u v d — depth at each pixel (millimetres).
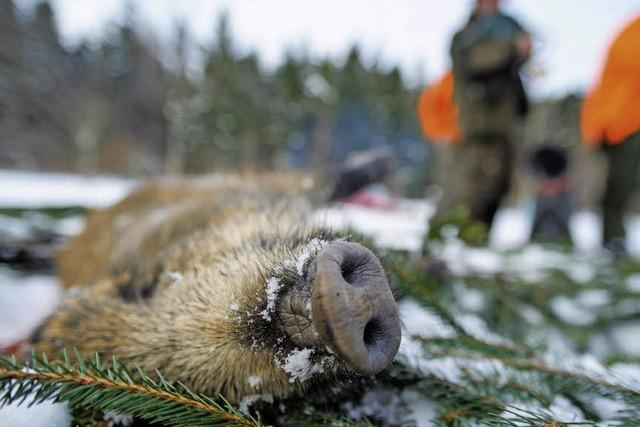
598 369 1469
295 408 1210
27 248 3820
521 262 3490
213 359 1111
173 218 2404
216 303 1128
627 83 4352
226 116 43188
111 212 3607
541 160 7039
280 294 1000
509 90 4070
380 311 835
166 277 1428
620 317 2820
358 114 39781
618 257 4008
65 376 960
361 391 1278
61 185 16578
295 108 41562
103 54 46406
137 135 45125
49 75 38750
